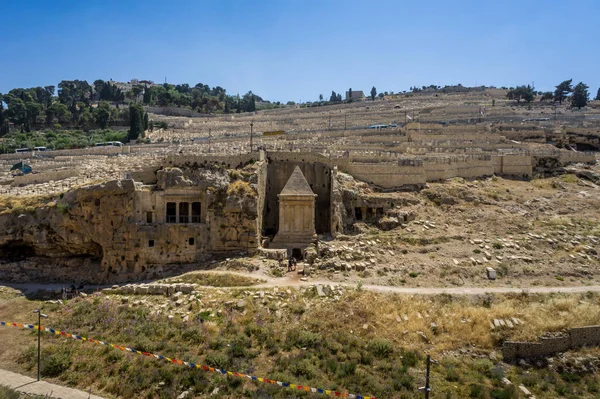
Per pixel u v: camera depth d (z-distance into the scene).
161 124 154.38
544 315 41.97
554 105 172.25
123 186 55.66
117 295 49.00
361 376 34.91
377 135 105.62
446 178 73.56
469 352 39.28
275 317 42.91
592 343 40.03
